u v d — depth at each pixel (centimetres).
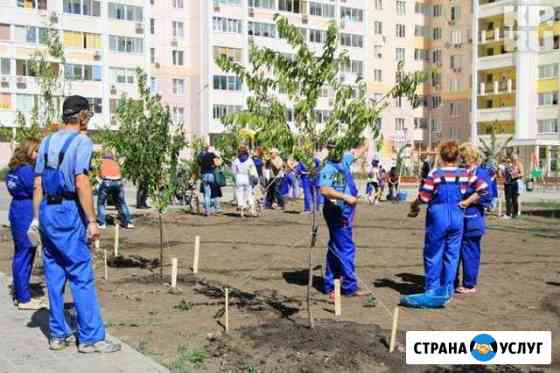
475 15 7406
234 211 2192
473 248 913
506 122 7106
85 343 624
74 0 6266
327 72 693
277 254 1252
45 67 1551
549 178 5066
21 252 791
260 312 787
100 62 6412
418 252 1294
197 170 2012
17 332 697
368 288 937
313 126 709
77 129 637
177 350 639
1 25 5900
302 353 611
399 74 705
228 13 7019
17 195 786
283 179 2270
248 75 702
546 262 1179
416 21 8144
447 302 848
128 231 1631
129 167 1112
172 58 7069
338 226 866
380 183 2984
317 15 7462
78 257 621
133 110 1115
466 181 841
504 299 877
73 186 618
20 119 1562
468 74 7725
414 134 7981
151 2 6938
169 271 1067
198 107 7044
